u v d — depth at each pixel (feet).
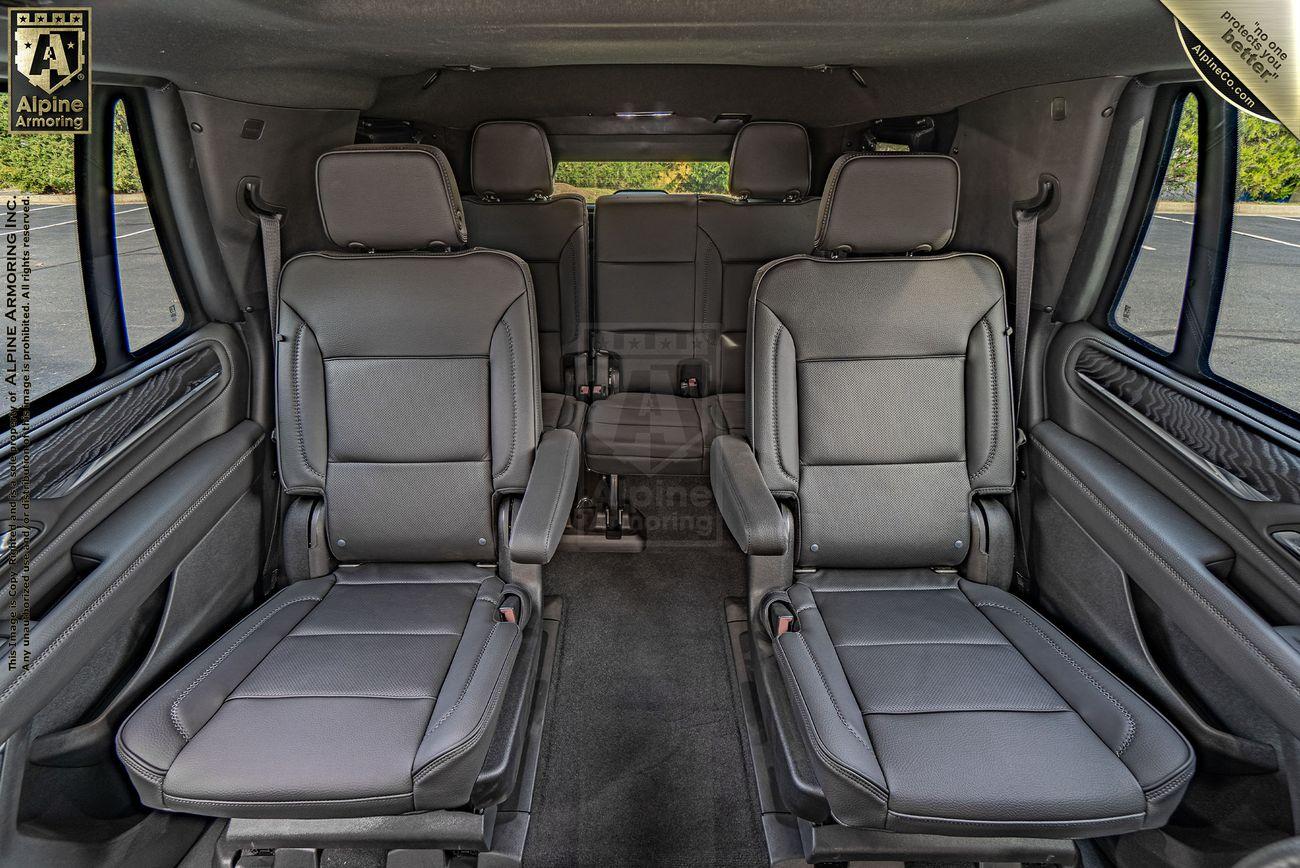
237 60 5.06
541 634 6.39
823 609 5.52
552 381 9.60
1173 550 4.56
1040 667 4.77
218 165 5.77
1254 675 3.92
